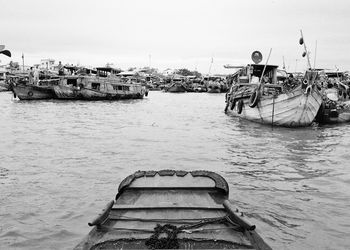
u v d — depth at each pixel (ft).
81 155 42.73
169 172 23.36
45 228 23.24
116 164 38.78
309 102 64.28
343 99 104.63
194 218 16.53
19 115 85.15
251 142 52.95
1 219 24.56
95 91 132.46
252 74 82.38
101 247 13.85
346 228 23.68
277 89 75.31
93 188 30.83
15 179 33.19
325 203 28.07
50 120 76.33
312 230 23.35
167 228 15.23
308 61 64.44
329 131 65.46
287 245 21.33
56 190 30.30
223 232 15.14
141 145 49.47
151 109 111.65
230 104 92.63
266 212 26.16
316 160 41.73
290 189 31.32
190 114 97.19
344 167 38.65
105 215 16.26
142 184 21.17
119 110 104.32
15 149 45.73
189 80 297.33
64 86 127.95
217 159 41.81
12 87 129.59
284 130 65.98
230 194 29.81
